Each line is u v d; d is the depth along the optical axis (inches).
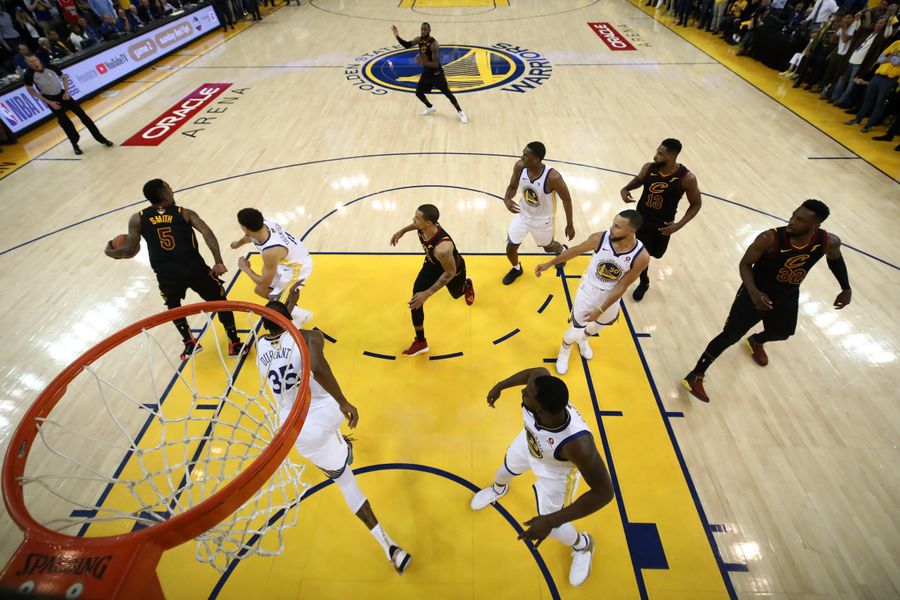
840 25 314.8
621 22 511.2
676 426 132.7
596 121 306.2
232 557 87.9
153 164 264.7
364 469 122.8
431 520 112.9
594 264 125.6
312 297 175.8
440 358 152.5
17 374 148.9
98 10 390.9
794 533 109.8
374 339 159.2
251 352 155.2
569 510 78.4
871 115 288.0
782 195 231.0
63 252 200.2
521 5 576.1
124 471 121.4
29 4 367.2
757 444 128.1
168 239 133.7
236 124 308.7
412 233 208.8
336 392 92.3
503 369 148.9
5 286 182.4
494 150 274.4
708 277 184.5
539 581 102.5
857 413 135.6
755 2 414.3
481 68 395.2
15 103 296.5
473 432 131.5
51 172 260.1
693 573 103.3
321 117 316.8
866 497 116.3
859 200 226.1
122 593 51.4
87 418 134.8
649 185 147.6
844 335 159.5
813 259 114.2
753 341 150.8
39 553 53.2
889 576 102.4
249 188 241.6
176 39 442.0
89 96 349.4
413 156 269.1
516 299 174.2
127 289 181.8
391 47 446.0
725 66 393.7
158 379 146.6
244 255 198.7
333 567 104.8
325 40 469.1
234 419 133.6
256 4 524.7
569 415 81.9
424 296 129.3
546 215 160.6
